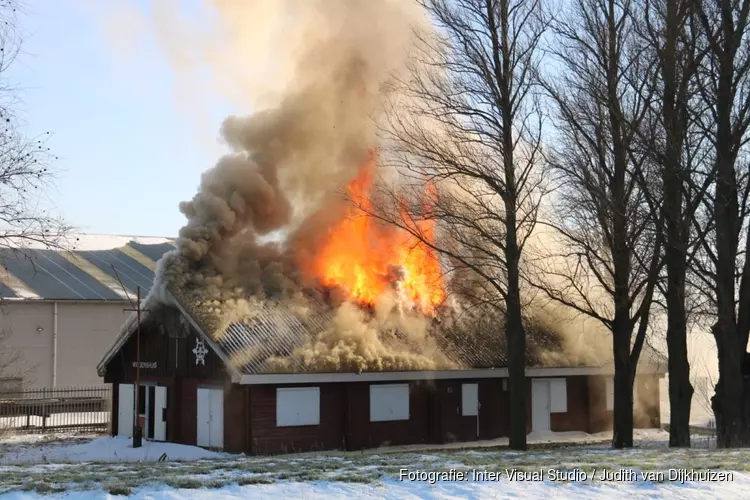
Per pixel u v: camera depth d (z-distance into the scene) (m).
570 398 29.53
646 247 21.83
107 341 40.25
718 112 19.55
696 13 19.78
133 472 13.25
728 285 19.62
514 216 21.00
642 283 20.89
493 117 21.02
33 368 35.38
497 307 22.53
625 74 20.84
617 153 20.67
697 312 24.67
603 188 20.56
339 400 23.83
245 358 21.92
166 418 25.58
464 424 26.47
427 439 25.75
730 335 19.47
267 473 12.49
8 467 15.18
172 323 25.58
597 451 17.59
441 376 25.41
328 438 23.38
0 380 33.12
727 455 14.97
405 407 25.31
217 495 10.67
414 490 11.03
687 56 19.80
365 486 11.26
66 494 10.51
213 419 23.44
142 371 27.23
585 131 21.09
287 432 22.55
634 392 31.69
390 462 14.22
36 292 38.62
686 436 20.05
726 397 19.36
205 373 23.89
